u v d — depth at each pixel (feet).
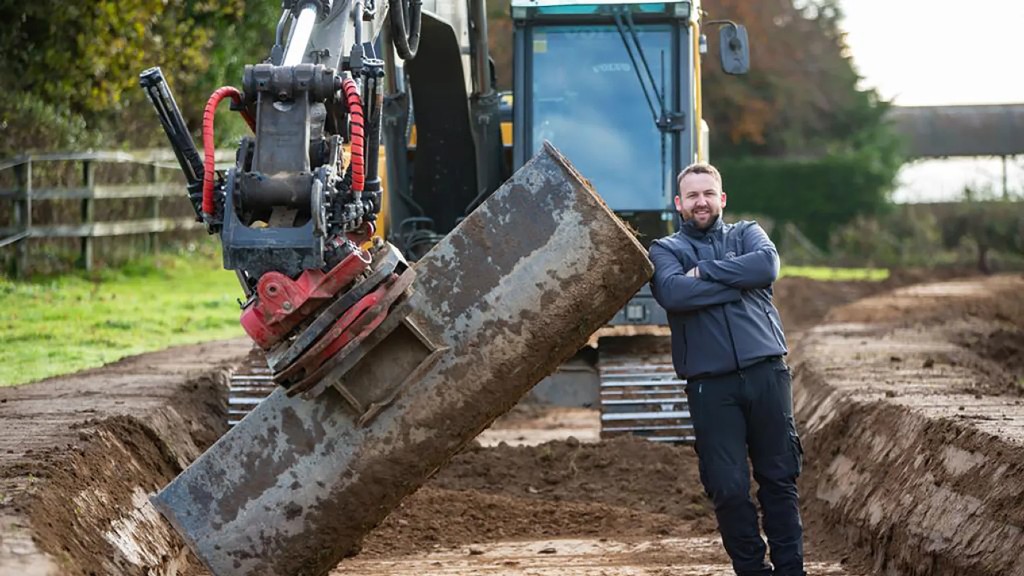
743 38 56.85
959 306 101.35
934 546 30.27
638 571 32.94
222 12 126.93
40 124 104.01
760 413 29.35
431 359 26.20
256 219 25.90
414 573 33.14
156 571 31.73
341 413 26.37
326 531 26.48
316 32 30.66
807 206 210.38
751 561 29.09
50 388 47.42
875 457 38.24
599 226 26.68
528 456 47.83
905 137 245.86
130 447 37.65
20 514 26.68
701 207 30.30
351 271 25.09
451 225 54.34
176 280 100.89
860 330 77.87
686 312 29.50
